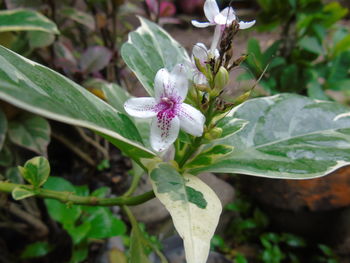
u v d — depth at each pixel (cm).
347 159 13
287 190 29
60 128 26
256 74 32
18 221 24
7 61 10
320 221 29
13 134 20
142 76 14
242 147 14
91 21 25
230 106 11
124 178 30
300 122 15
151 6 27
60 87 10
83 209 22
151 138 10
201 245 9
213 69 11
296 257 29
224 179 33
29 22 18
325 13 34
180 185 11
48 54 24
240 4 62
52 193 13
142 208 27
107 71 28
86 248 22
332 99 35
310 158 13
